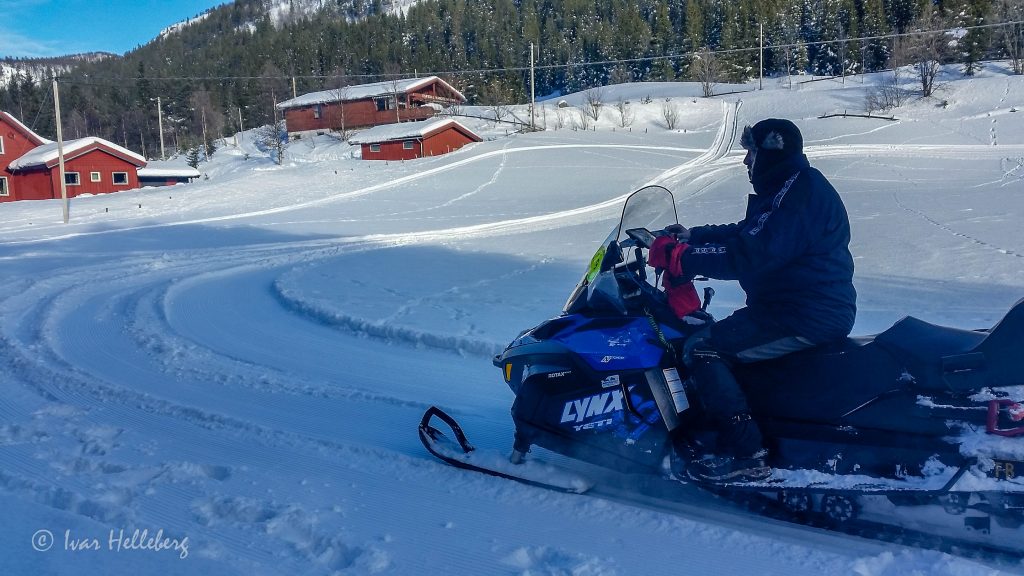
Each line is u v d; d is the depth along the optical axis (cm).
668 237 347
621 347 364
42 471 388
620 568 292
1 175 4003
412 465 405
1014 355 282
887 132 4503
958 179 2583
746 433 328
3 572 276
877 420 305
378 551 301
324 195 2880
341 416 500
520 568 292
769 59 9006
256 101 8012
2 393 551
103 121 8488
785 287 326
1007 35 6875
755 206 331
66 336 753
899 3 8394
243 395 547
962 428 289
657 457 362
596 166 3584
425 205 2573
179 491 363
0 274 1253
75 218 2425
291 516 332
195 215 2409
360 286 996
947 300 792
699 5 10006
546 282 1011
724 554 302
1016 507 278
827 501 324
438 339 682
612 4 11906
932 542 304
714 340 337
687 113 6025
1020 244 1155
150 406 515
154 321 822
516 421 392
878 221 1552
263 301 948
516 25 11481
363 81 10169
